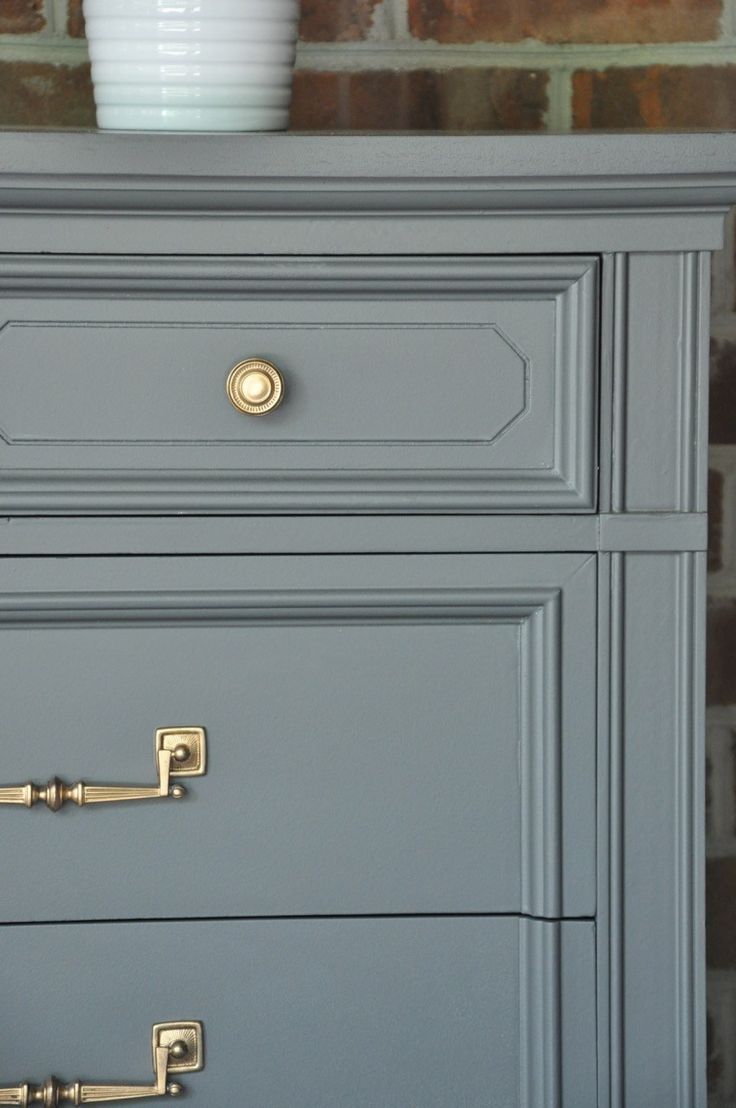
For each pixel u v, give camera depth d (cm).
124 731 86
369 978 88
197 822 87
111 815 86
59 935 86
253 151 79
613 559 86
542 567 86
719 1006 141
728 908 140
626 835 87
